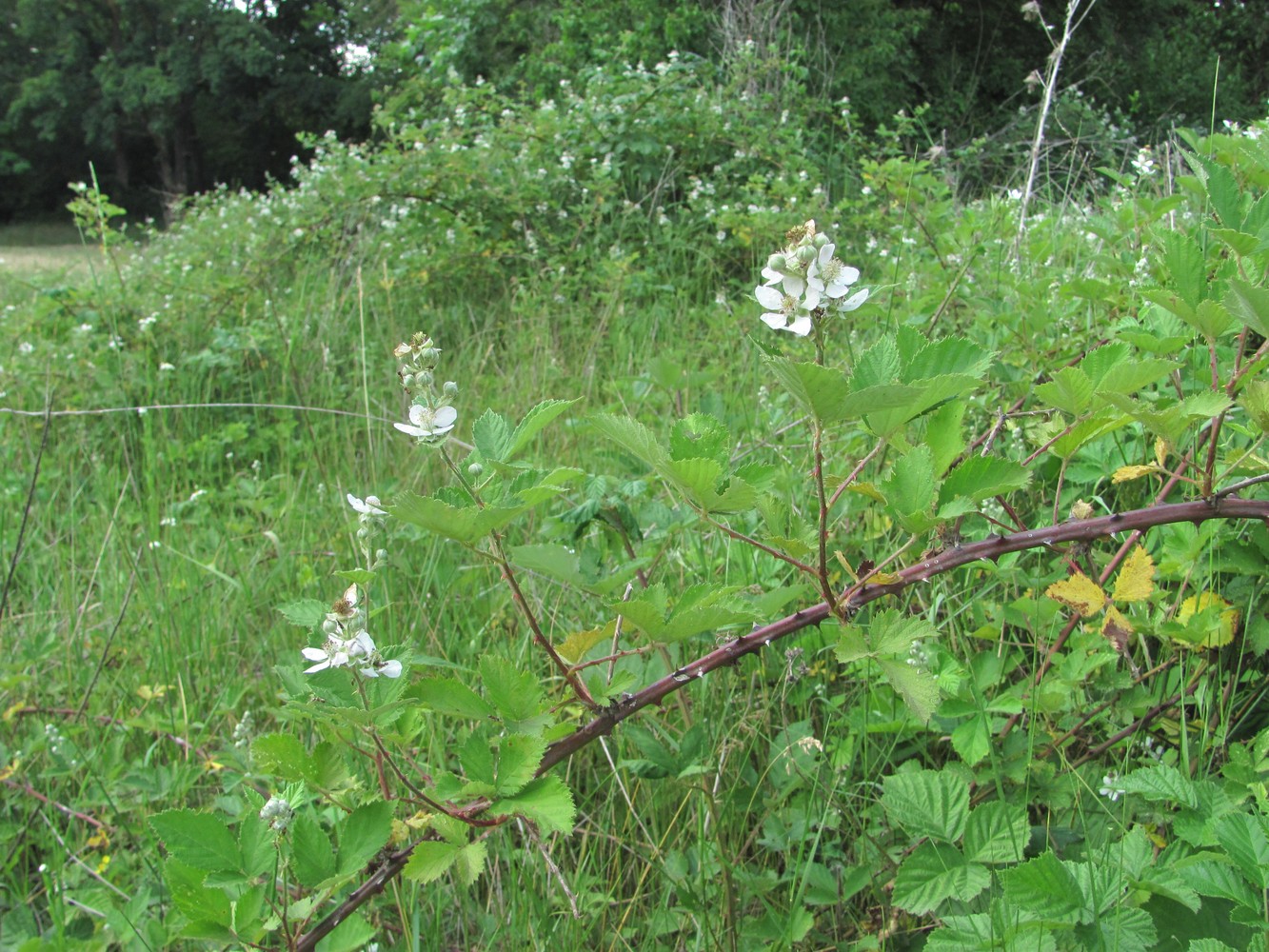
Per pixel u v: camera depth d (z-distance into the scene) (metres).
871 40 10.98
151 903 2.09
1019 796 1.82
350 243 6.70
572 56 11.11
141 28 30.42
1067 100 8.72
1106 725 2.00
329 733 1.57
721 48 9.91
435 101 11.05
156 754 2.63
